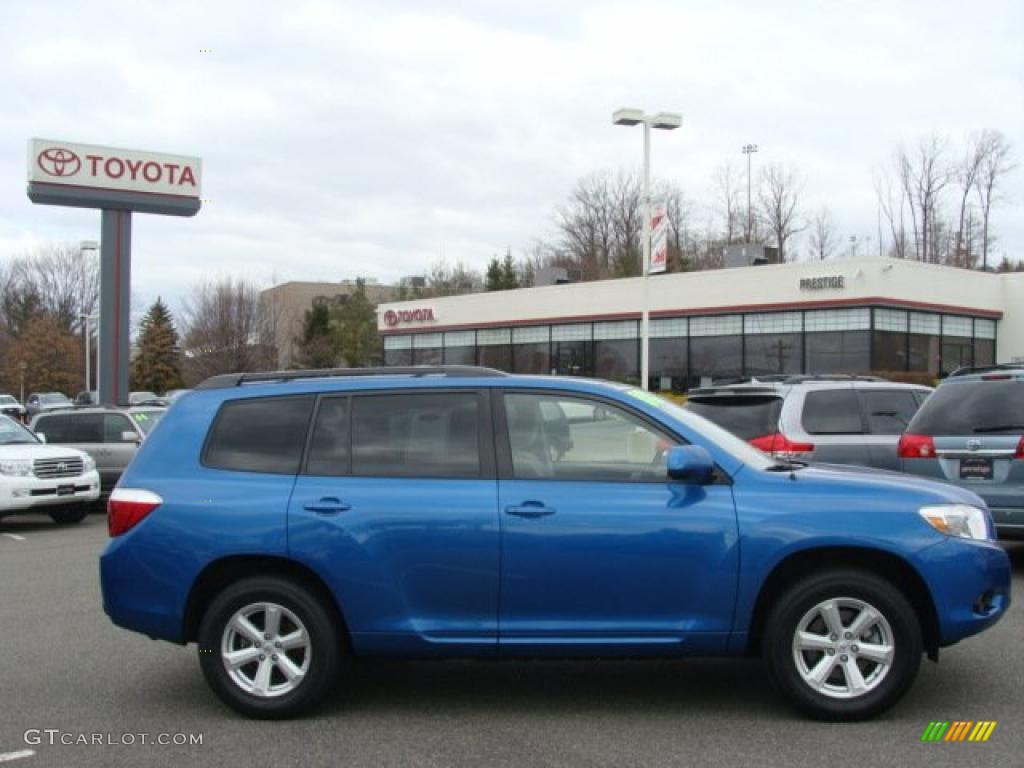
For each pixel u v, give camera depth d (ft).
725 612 16.35
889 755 14.99
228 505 17.19
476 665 20.72
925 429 29.45
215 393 18.37
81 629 24.22
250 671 17.37
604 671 20.20
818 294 108.99
